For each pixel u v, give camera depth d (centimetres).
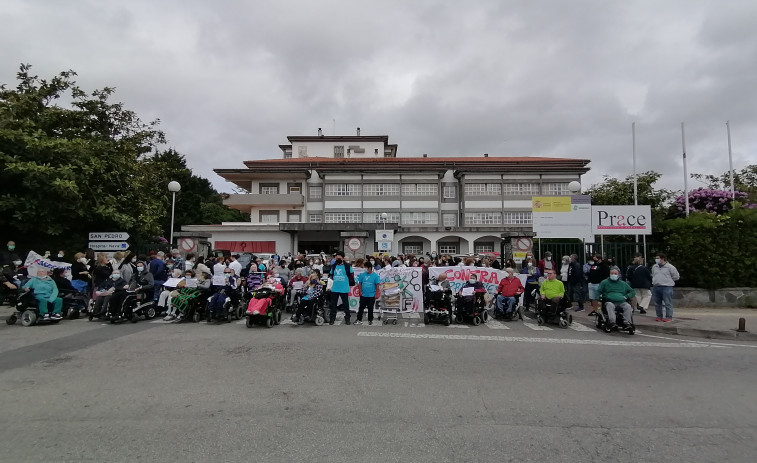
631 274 1416
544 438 430
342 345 860
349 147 5672
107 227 1716
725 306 1516
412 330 1072
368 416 482
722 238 1534
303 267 1531
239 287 1248
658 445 418
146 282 1207
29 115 1745
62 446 402
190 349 810
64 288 1178
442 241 3772
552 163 4606
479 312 1191
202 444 407
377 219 4406
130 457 381
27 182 1455
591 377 650
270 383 598
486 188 4391
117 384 589
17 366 682
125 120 2281
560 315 1152
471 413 495
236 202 4388
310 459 380
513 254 1797
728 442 426
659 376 661
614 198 2939
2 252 1503
